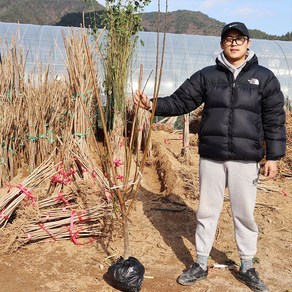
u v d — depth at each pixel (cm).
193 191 373
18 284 233
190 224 324
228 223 329
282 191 412
